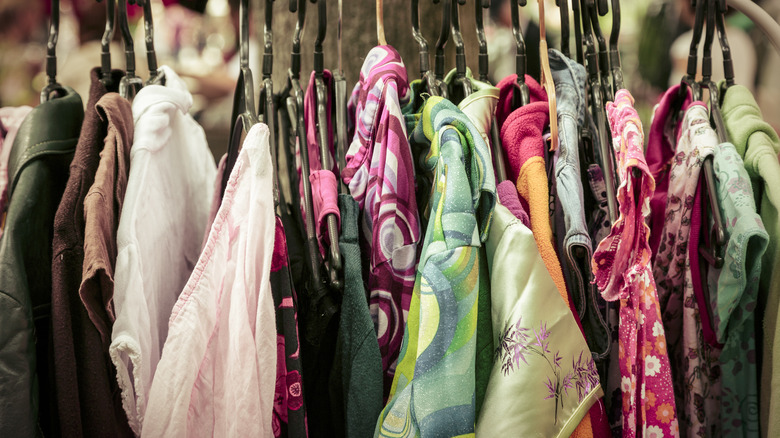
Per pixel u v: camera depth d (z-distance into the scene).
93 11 1.82
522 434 0.62
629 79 1.94
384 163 0.70
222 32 1.96
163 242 0.73
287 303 0.66
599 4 0.80
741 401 0.74
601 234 0.76
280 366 0.66
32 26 1.81
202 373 0.63
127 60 0.77
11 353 0.60
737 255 0.68
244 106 0.78
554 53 0.78
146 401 0.65
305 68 0.99
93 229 0.62
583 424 0.66
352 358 0.66
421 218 0.78
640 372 0.69
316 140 0.76
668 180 0.84
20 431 0.60
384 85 0.71
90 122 0.69
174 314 0.63
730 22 1.85
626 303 0.69
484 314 0.68
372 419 0.66
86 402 0.64
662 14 1.87
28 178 0.66
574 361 0.65
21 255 0.64
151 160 0.70
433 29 0.97
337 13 0.99
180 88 0.79
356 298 0.66
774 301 0.70
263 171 0.63
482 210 0.68
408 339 0.66
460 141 0.67
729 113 0.78
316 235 0.72
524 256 0.65
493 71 2.07
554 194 0.75
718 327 0.72
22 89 1.80
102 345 0.65
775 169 0.71
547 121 0.78
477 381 0.68
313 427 0.75
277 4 1.00
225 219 0.64
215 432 0.64
